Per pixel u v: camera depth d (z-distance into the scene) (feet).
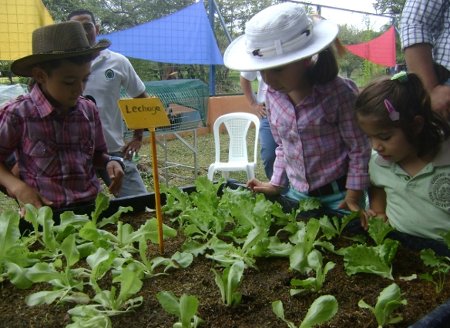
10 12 9.62
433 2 4.25
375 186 3.92
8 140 4.09
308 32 3.80
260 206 3.36
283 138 4.47
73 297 2.44
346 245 3.21
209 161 14.64
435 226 3.39
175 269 2.85
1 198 10.08
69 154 4.31
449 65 4.25
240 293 2.46
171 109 11.33
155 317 2.28
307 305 2.36
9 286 2.70
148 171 13.10
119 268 2.66
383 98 3.16
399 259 2.90
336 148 4.18
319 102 4.09
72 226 3.31
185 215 3.55
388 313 2.11
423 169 3.39
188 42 14.93
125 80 7.13
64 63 3.79
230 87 23.63
